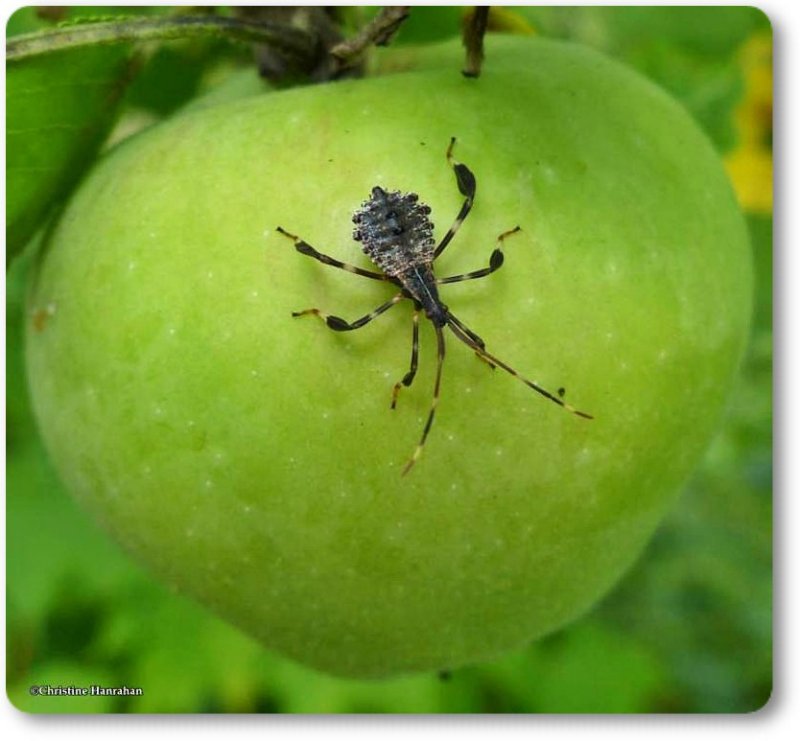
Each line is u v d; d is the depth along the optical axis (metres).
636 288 0.21
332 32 0.22
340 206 0.20
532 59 0.22
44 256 0.22
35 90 0.22
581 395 0.20
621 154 0.21
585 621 0.34
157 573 0.22
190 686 0.31
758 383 0.30
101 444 0.21
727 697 0.33
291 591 0.21
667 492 0.22
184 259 0.21
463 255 0.20
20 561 0.30
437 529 0.21
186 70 0.24
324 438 0.20
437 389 0.20
